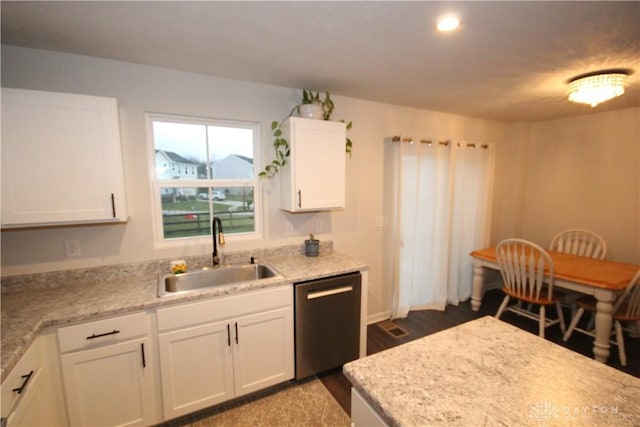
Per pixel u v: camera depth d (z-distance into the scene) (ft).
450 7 4.19
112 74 6.05
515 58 5.92
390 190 9.91
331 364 7.06
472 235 11.67
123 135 6.24
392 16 4.42
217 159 7.50
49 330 4.51
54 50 5.58
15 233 5.58
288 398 6.45
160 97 6.49
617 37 5.07
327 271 6.84
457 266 11.41
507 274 9.20
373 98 8.86
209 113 6.98
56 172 5.12
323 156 7.46
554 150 11.66
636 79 7.02
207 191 7.46
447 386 2.86
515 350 3.49
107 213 5.51
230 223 7.78
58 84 5.68
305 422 5.84
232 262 7.49
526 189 12.62
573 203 11.21
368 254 9.77
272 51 5.62
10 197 4.87
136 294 5.47
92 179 5.36
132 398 5.18
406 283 10.33
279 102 7.77
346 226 9.25
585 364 3.19
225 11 4.30
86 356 4.77
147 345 5.20
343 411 6.11
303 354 6.67
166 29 4.82
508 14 4.36
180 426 5.70
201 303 5.53
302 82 7.42
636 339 8.70
